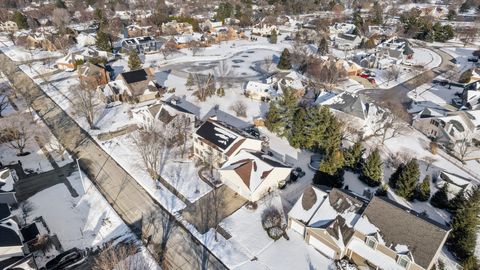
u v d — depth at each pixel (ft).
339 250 129.70
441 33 467.52
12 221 130.72
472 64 383.04
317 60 331.36
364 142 217.15
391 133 229.66
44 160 190.19
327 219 136.56
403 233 123.65
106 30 444.14
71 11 571.28
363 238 130.11
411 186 163.63
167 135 202.18
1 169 166.30
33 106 252.62
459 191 163.22
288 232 145.79
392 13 602.44
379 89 309.63
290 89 218.59
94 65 296.30
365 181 175.01
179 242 139.64
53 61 350.84
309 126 198.18
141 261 130.00
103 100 260.62
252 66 355.15
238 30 490.08
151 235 142.31
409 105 276.41
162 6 603.67
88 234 142.20
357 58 384.27
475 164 200.64
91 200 161.07
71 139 211.00
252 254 135.13
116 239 139.64
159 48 406.82
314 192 147.13
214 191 168.25
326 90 295.28
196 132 191.31
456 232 135.44
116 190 168.14
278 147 206.59
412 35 485.15
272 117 214.48
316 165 189.78
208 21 506.89
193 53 386.93
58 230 143.43
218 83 303.68
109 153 197.26
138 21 528.63
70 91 277.23
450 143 213.05
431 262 116.78
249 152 177.17
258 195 162.30
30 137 208.54
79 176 177.47
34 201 159.33
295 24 550.36
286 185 173.78
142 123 226.58
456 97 295.48
